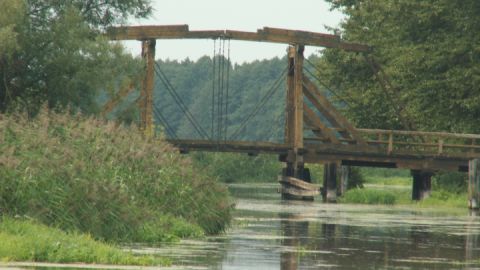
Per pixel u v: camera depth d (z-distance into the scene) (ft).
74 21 458.09
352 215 415.85
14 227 212.43
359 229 330.13
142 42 512.22
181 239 265.34
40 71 452.76
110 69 463.83
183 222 277.23
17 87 452.76
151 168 281.33
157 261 202.49
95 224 238.27
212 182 302.45
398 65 618.85
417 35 629.92
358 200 560.20
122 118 478.59
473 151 540.52
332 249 256.32
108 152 271.69
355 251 252.62
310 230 319.47
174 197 284.41
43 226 221.05
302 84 542.57
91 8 497.05
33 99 450.30
